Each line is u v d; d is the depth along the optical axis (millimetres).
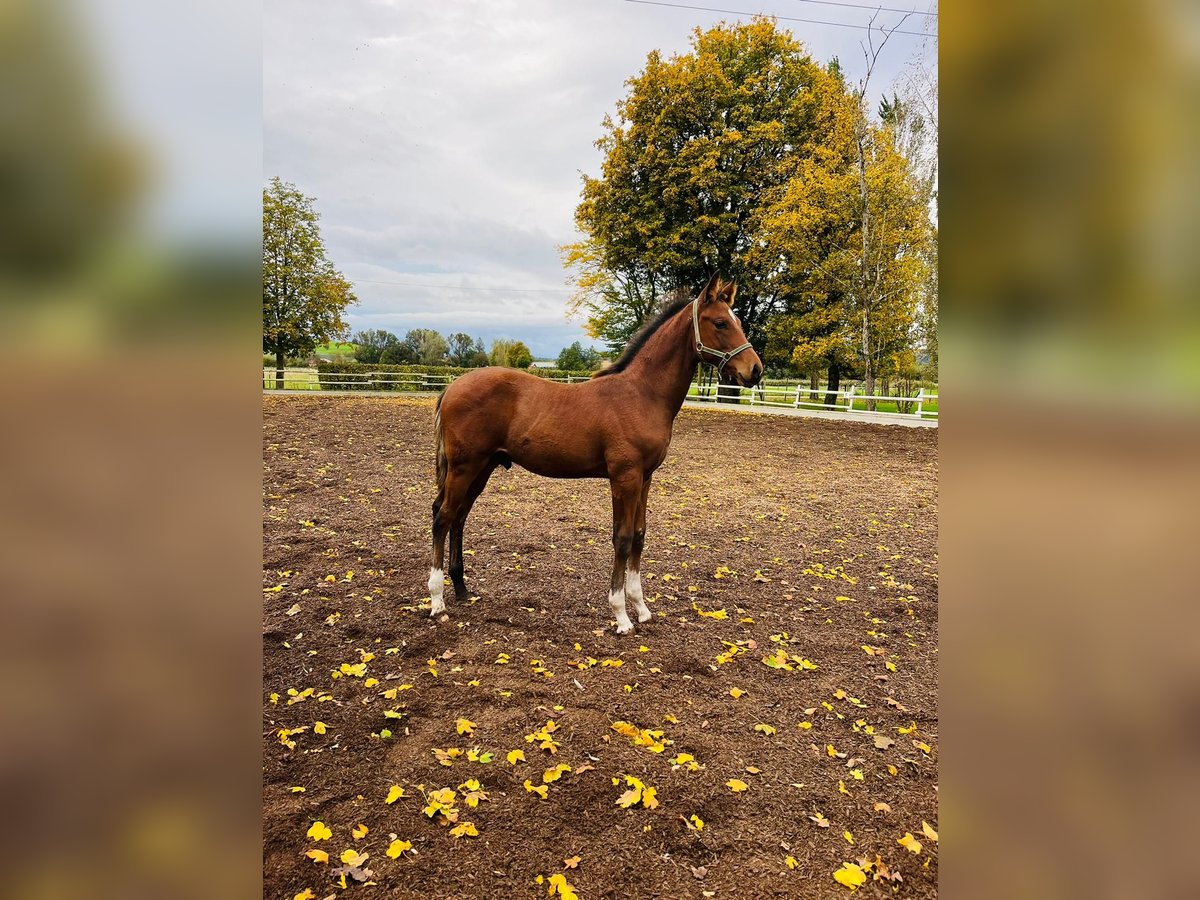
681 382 3967
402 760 2561
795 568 5258
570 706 2982
